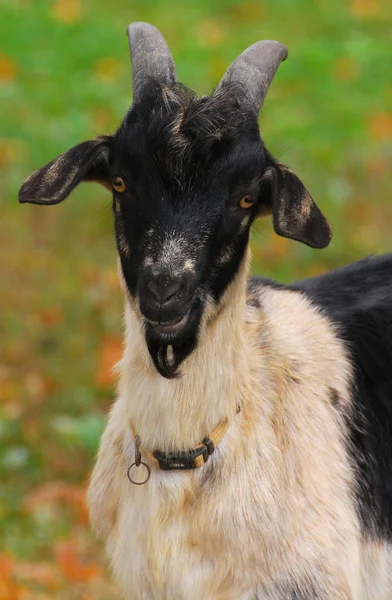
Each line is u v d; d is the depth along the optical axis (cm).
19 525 1367
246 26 3300
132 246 828
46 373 1669
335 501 915
